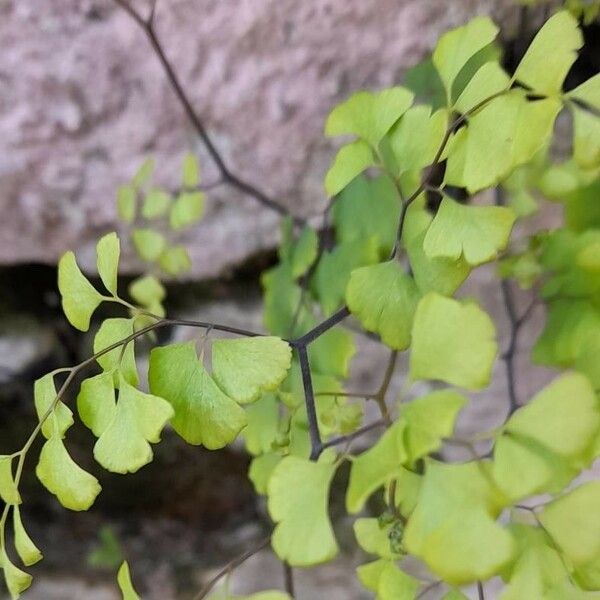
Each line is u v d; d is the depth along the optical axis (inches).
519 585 6.2
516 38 9.9
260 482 8.8
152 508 14.1
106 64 10.6
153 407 6.7
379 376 12.1
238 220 11.8
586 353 7.3
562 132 10.2
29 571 13.7
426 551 5.7
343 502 12.1
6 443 13.5
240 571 13.1
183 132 11.1
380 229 9.6
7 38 10.5
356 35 10.1
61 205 11.8
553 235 9.0
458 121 6.7
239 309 12.8
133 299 12.7
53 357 13.2
